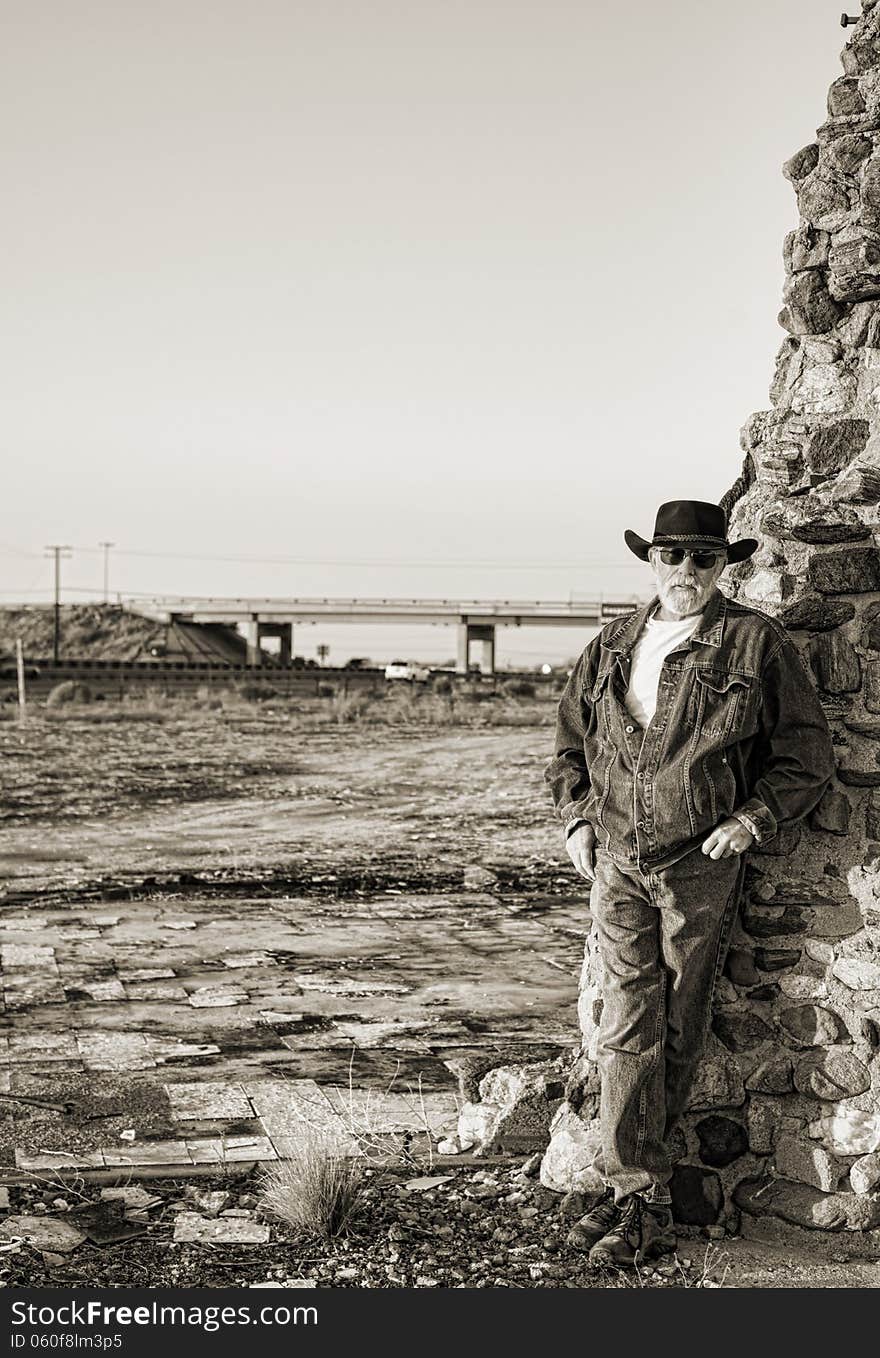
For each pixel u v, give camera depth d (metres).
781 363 5.65
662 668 4.72
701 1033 4.83
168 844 16.08
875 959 4.91
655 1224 4.75
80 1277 4.57
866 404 5.31
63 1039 7.58
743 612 4.80
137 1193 5.33
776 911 5.00
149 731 33.09
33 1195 5.30
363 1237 4.88
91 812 19.05
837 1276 4.58
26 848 15.63
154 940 10.45
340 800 20.66
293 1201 5.00
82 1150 5.79
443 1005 8.48
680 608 4.77
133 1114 6.28
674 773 4.64
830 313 5.43
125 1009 8.29
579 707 5.11
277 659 103.94
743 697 4.65
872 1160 4.85
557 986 9.05
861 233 5.23
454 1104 6.44
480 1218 5.01
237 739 31.31
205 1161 5.65
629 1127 4.72
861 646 5.04
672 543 4.73
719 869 4.72
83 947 10.12
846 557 5.07
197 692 50.12
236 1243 4.83
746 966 5.01
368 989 8.89
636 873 4.73
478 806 19.91
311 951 10.12
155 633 122.38
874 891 4.93
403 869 14.23
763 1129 4.97
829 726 5.03
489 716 39.03
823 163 5.43
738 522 5.58
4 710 39.19
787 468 5.42
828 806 4.99
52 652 117.62
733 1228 4.95
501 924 11.38
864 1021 4.91
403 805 20.03
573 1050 5.93
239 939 10.54
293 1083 6.78
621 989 4.77
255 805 20.11
